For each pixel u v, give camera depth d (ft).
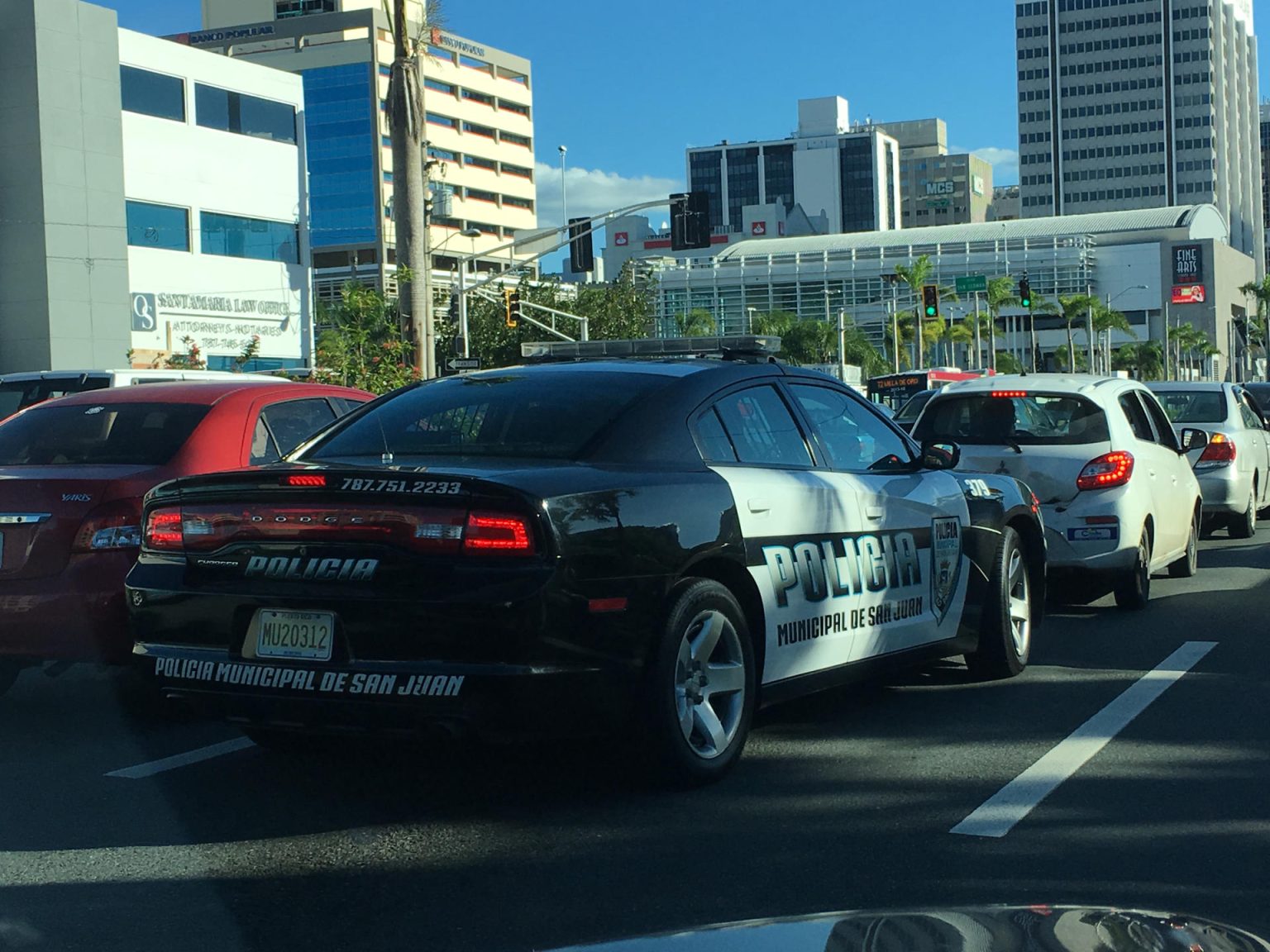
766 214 558.56
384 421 19.17
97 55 127.24
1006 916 4.80
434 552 15.66
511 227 398.62
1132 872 13.76
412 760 19.29
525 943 12.16
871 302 379.14
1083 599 34.63
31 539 21.48
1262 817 15.70
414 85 77.56
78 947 12.32
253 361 145.18
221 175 141.90
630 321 190.60
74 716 22.86
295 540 16.39
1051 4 654.12
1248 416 53.93
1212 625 30.22
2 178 124.26
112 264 128.36
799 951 4.49
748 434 19.35
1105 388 33.12
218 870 14.56
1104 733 20.16
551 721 15.58
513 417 18.30
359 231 357.61
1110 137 648.38
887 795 16.96
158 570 17.38
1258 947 4.36
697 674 17.34
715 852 14.76
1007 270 408.67
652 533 16.61
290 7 381.40
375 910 13.20
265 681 16.26
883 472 21.91
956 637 23.12
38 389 42.93
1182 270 441.68
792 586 18.89
